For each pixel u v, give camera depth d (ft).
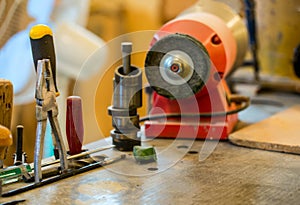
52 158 3.44
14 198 2.82
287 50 6.07
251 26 5.71
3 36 5.37
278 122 4.45
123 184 3.07
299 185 3.07
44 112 3.00
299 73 5.26
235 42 4.42
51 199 2.82
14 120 5.53
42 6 5.60
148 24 6.55
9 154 4.05
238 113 4.65
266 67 6.36
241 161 3.54
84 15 6.02
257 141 3.84
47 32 3.03
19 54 5.50
